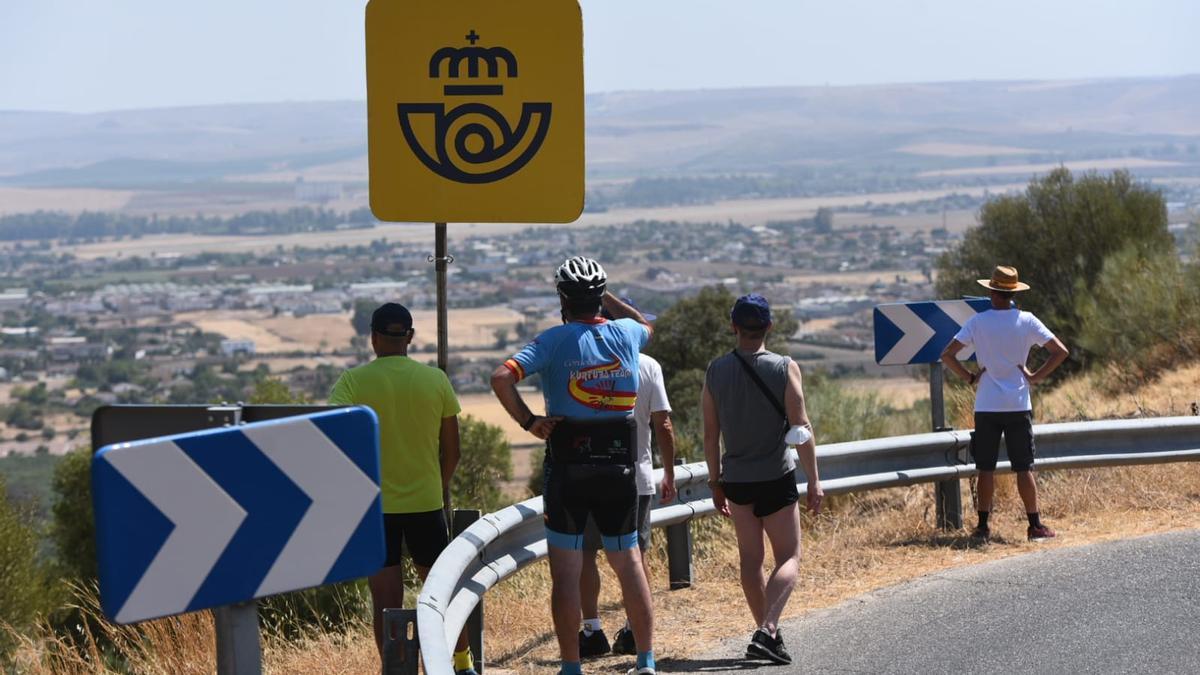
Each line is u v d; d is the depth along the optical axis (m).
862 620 10.25
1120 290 27.12
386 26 10.32
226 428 5.03
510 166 10.35
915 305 14.47
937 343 14.55
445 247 10.46
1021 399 13.27
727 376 9.75
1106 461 14.62
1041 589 10.76
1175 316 25.45
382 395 9.29
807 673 8.93
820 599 11.20
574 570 8.55
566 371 8.44
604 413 8.48
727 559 13.31
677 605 11.57
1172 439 15.01
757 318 9.73
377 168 10.45
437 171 10.38
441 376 9.52
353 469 5.23
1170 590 10.41
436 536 9.48
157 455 4.88
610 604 11.84
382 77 10.37
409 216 10.45
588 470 8.42
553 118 10.30
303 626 12.85
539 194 10.37
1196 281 25.80
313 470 5.16
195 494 4.95
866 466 13.61
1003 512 14.79
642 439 10.35
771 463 9.68
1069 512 14.46
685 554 12.30
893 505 15.88
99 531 4.77
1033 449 13.35
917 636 9.62
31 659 12.41
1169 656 8.72
